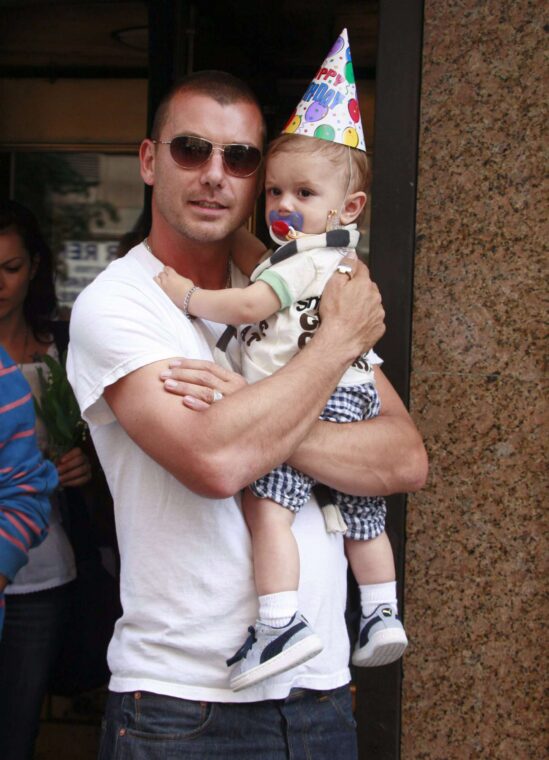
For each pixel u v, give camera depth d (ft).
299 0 13.94
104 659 10.78
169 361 6.73
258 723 6.98
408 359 10.12
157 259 7.67
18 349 11.12
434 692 10.14
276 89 14.55
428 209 10.11
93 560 10.72
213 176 7.26
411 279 10.14
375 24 14.15
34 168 16.69
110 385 6.82
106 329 6.82
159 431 6.56
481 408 10.03
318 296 7.38
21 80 16.31
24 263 10.78
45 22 15.93
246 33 14.10
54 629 10.49
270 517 7.02
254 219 11.96
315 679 7.18
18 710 10.33
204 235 7.38
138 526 7.02
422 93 10.11
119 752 6.92
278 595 6.83
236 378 6.83
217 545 6.92
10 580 8.52
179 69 13.17
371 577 7.94
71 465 10.39
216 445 6.48
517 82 9.95
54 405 10.35
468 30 10.01
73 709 15.10
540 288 9.93
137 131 16.25
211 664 6.89
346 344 7.04
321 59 14.32
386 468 7.51
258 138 7.53
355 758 7.60
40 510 8.73
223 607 6.91
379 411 7.98
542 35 9.89
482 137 10.01
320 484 7.61
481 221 10.02
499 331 10.00
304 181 7.61
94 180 16.71
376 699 10.19
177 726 6.84
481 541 10.05
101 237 16.85
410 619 10.15
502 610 10.02
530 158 9.94
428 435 10.11
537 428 9.94
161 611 6.92
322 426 7.32
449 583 10.09
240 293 7.16
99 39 15.90
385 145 10.16
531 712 10.00
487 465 10.02
